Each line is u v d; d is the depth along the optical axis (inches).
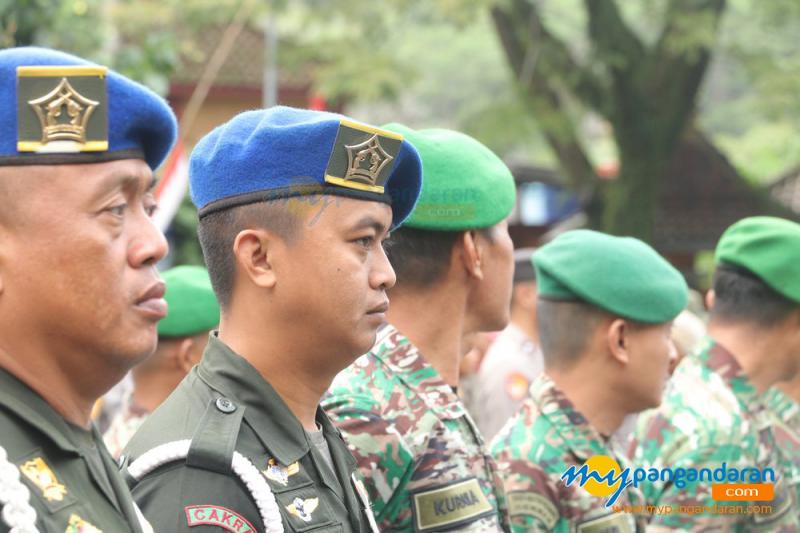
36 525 113.7
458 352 210.2
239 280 161.0
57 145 117.9
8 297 118.6
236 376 157.9
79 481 122.0
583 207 1145.4
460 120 1037.8
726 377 280.2
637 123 1065.5
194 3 893.8
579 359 255.4
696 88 1069.1
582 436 244.8
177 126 131.0
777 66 1025.5
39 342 120.4
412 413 192.1
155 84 519.2
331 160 156.9
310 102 1079.0
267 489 148.9
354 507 162.9
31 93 116.7
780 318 290.4
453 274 207.3
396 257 206.5
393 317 206.5
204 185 164.2
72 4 473.7
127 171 122.6
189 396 158.4
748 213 1227.9
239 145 160.7
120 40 856.9
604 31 1050.1
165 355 291.3
